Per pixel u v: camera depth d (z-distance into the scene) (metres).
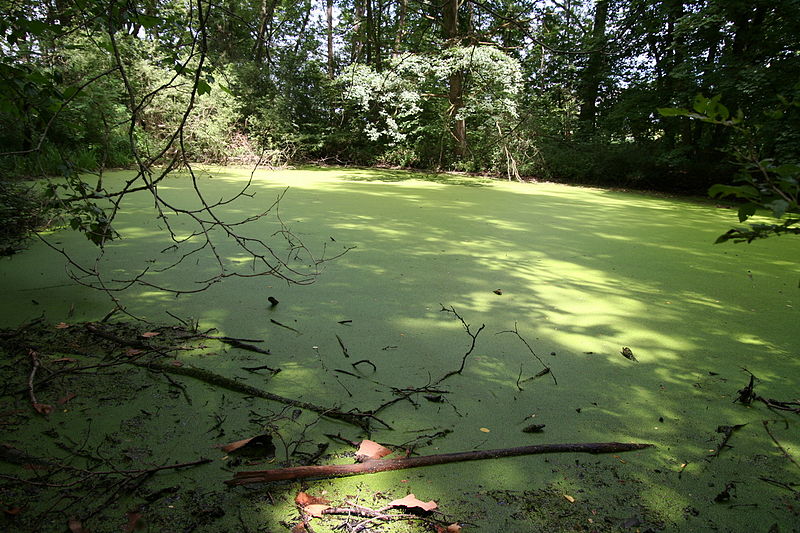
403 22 15.24
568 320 3.09
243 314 2.94
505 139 12.53
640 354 2.65
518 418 2.02
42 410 1.89
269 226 5.29
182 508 1.47
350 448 1.79
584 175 12.26
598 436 1.92
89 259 3.78
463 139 13.73
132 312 2.87
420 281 3.70
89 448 1.71
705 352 2.70
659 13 11.12
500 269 4.11
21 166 6.40
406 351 2.57
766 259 4.78
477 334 2.81
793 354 2.70
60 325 2.63
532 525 1.47
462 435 1.89
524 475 1.68
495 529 1.44
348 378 2.28
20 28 2.36
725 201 9.66
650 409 2.13
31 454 1.66
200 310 2.96
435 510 1.51
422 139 14.36
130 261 3.80
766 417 2.08
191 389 2.11
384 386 2.22
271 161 13.26
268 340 2.62
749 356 2.67
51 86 2.29
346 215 6.14
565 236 5.57
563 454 1.80
